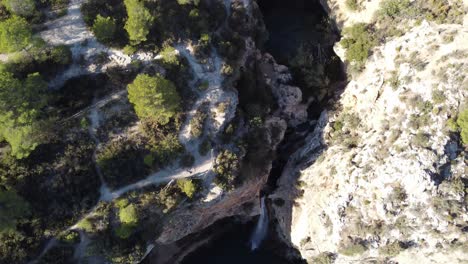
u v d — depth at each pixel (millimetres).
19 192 70750
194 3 81562
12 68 72688
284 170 92312
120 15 78500
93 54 76625
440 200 71875
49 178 72500
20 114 67625
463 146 74000
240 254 95250
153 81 70438
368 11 89062
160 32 78875
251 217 94438
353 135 85562
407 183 73625
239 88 85250
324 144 87875
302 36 97000
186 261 94000
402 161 74375
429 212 72625
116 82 77000
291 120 92438
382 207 74938
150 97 70500
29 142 68438
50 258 72000
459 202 71688
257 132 83125
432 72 76438
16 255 70000
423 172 72250
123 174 75188
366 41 86875
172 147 76438
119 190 75375
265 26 96625
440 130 74062
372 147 79250
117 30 77500
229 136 80000
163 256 90438
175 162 77312
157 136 76500
